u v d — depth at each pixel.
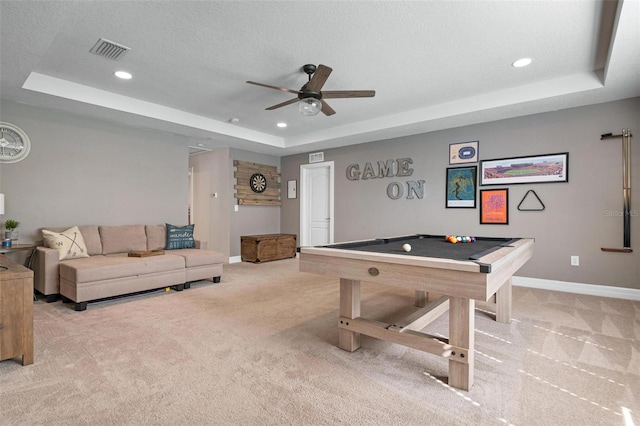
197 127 4.78
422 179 5.07
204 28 2.50
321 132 5.62
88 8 2.24
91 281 3.21
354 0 2.17
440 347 1.87
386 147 5.48
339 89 3.74
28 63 2.77
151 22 2.42
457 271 1.65
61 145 4.03
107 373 1.96
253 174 6.62
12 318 2.01
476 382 1.88
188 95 3.95
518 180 4.21
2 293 1.98
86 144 4.24
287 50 2.85
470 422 1.52
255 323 2.84
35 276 3.65
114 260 3.58
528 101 3.64
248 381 1.88
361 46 2.78
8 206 3.66
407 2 2.19
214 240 6.57
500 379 1.91
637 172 3.51
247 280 4.60
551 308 3.26
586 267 3.80
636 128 3.51
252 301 3.54
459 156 4.69
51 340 2.45
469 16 2.35
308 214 6.78
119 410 1.60
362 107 4.38
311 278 4.74
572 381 1.89
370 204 5.69
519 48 2.81
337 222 6.14
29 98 3.55
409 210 5.21
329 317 3.01
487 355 2.22
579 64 3.12
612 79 3.07
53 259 3.41
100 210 4.37
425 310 2.48
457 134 4.71
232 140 5.60
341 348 2.33
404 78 3.45
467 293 1.62
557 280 3.98
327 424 1.51
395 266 1.88
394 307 3.36
